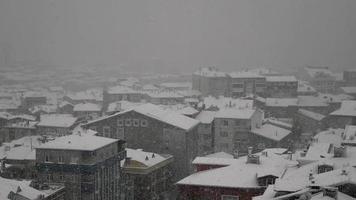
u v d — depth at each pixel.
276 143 174.62
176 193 146.88
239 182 95.75
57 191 102.94
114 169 118.31
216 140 179.88
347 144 116.81
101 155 111.56
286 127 193.62
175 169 150.25
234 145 178.25
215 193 96.25
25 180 108.69
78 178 107.50
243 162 104.06
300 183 71.25
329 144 108.44
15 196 91.38
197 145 168.88
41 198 95.00
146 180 126.12
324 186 62.69
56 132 188.50
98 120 154.00
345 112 182.88
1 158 129.25
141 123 151.88
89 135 119.19
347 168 73.25
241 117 177.25
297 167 92.69
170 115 159.12
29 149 131.00
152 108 160.62
